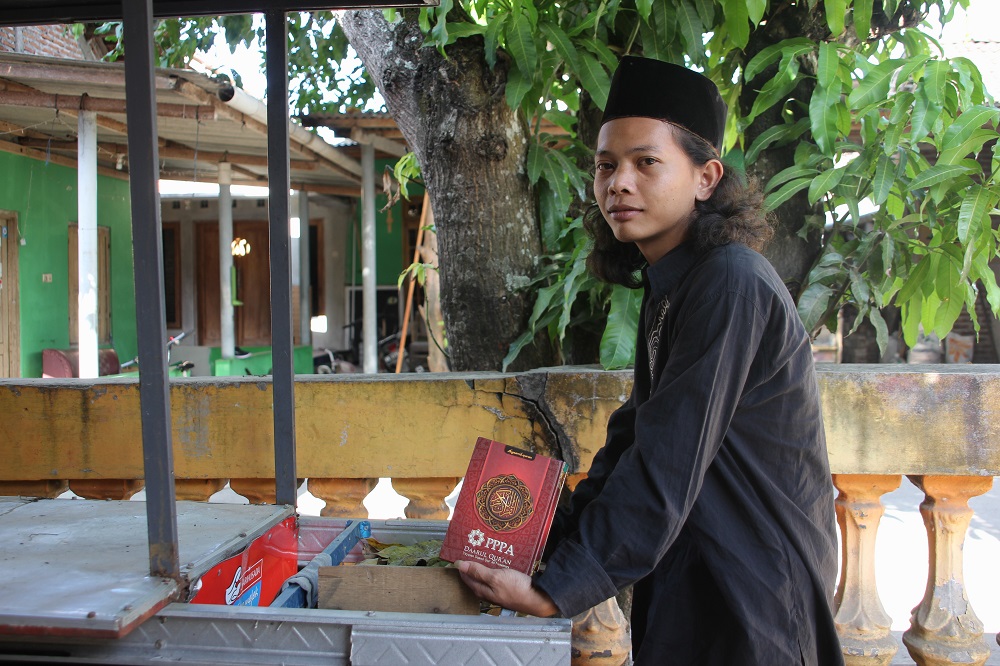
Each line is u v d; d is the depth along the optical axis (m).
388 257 14.80
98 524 1.76
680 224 1.53
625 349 2.59
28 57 6.34
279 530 1.89
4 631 1.24
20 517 1.82
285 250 1.96
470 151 3.16
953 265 3.00
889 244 2.91
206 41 5.42
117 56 6.27
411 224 14.66
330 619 1.36
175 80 6.03
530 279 3.24
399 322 14.84
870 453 2.34
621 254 1.84
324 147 9.29
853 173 2.86
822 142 2.79
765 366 1.40
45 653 1.39
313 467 2.58
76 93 7.16
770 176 3.20
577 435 2.47
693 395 1.32
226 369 10.79
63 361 9.94
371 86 6.55
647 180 1.48
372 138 10.02
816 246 3.20
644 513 1.32
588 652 2.46
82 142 7.43
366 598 1.51
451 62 3.14
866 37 2.97
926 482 2.40
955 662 2.37
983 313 11.08
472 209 3.21
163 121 7.78
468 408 2.52
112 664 1.38
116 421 2.61
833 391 2.33
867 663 2.42
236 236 14.77
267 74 1.95
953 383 2.32
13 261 9.65
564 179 3.23
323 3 1.93
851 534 2.45
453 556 1.50
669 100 1.47
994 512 6.32
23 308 9.77
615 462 1.74
